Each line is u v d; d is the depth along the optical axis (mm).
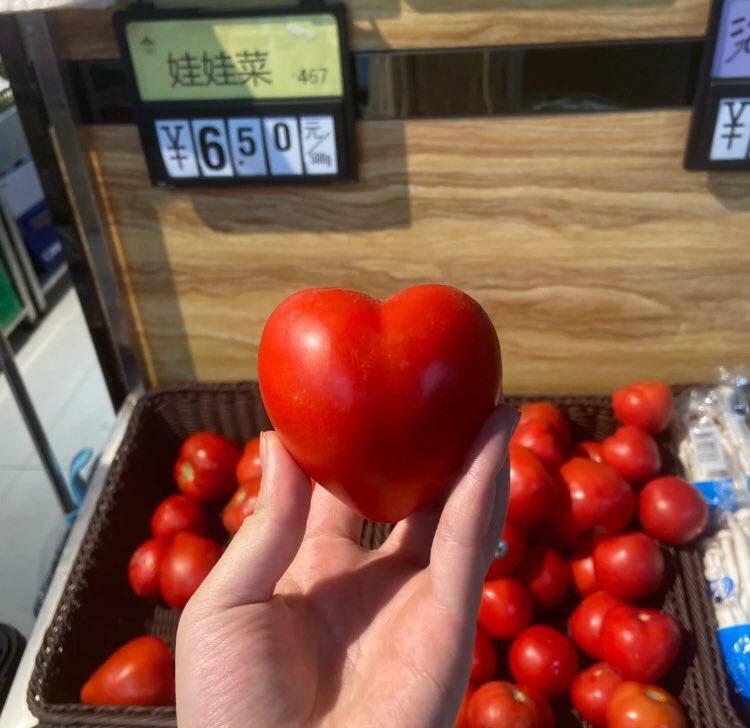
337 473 371
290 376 353
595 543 678
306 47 599
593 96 620
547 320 762
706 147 625
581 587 690
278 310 374
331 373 343
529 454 666
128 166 686
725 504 671
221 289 760
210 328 788
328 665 417
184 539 689
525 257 719
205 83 624
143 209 712
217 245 730
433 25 594
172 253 739
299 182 670
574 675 626
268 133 643
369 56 610
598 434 781
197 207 708
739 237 691
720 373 772
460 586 373
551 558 677
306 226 713
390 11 590
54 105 648
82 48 625
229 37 600
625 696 569
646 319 752
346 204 697
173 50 609
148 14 591
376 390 343
